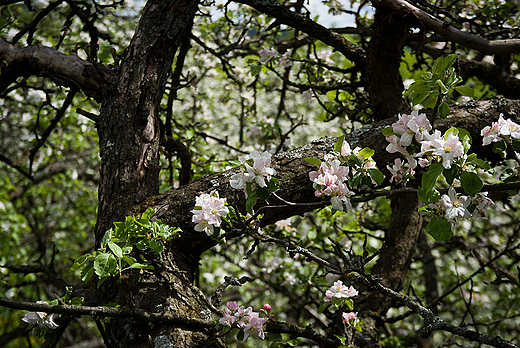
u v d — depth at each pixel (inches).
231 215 69.7
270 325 77.6
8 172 225.3
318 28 112.4
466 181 55.7
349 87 120.6
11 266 111.0
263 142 150.9
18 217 202.5
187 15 92.8
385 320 109.7
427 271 159.2
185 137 144.5
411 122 58.2
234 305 70.6
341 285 82.0
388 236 116.0
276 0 112.0
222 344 72.9
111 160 84.5
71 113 159.9
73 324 252.4
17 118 188.5
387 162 81.9
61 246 249.0
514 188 62.8
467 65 126.4
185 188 83.4
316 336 79.9
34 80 184.1
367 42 114.2
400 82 110.3
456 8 120.5
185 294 74.5
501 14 113.0
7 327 255.4
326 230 144.7
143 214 71.2
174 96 116.7
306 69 134.0
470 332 68.0
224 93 197.8
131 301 74.0
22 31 112.3
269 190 60.3
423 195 58.1
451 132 56.1
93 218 236.1
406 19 97.7
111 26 183.5
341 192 60.4
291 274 153.8
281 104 146.0
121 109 86.4
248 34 162.4
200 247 81.9
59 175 225.0
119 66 90.7
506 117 83.4
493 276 171.9
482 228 175.0
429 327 69.3
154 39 89.5
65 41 167.0
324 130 227.9
